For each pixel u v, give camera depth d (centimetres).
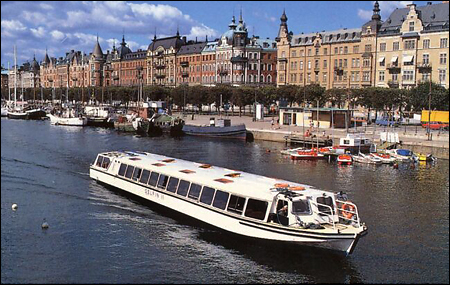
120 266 2286
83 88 16475
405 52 10850
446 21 10338
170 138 8225
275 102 12381
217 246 2516
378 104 9331
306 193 2312
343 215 2347
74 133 9031
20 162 5144
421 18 10788
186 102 12862
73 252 2439
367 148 6153
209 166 3247
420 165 5416
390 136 6275
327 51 12581
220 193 2580
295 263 2228
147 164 3331
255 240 2330
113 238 2628
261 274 2222
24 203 3272
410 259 2389
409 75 10794
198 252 2439
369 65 11544
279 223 2264
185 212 2797
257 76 15075
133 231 2731
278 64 13875
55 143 7150
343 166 5322
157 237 2634
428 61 10512
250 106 13288
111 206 3216
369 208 3381
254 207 2370
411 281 2150
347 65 12125
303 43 13175
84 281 2130
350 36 12138
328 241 2112
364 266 2303
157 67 17962
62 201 3334
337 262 2184
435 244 2600
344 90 10188
